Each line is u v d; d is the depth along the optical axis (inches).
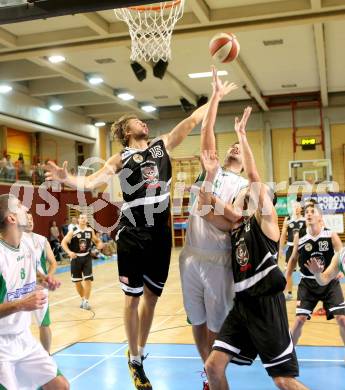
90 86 719.1
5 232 144.4
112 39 514.9
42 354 144.1
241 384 224.7
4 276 140.5
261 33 559.8
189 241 177.8
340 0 458.3
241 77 701.9
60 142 955.3
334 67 707.4
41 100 806.5
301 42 593.6
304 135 915.4
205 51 609.9
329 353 263.7
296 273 579.2
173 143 189.3
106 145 1008.9
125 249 178.7
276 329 149.6
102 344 297.6
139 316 187.0
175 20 378.9
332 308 240.7
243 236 158.1
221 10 485.1
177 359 262.5
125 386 223.5
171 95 840.3
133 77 720.3
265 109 912.3
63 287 535.5
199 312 179.9
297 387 145.9
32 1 194.4
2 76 675.4
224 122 943.0
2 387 134.2
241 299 156.0
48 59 595.8
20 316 142.3
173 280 571.2
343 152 901.2
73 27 507.2
